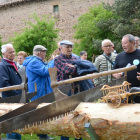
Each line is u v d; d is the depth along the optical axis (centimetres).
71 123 280
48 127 297
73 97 288
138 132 245
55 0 2191
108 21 1783
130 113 252
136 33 1731
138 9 1767
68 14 2166
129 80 385
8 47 460
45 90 504
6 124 262
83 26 1877
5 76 434
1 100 376
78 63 382
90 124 257
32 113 270
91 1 2100
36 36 1580
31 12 2253
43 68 487
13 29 2302
